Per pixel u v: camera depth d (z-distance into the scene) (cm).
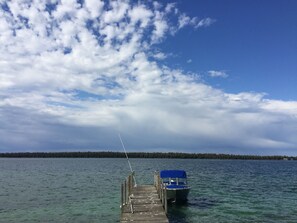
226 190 3950
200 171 8194
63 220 2231
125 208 2038
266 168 11194
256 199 3222
